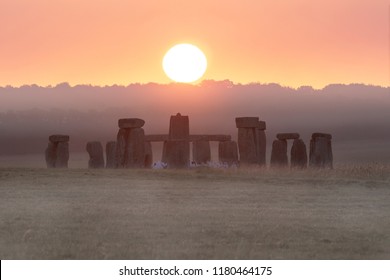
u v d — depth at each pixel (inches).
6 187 2669.8
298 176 3004.4
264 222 1999.3
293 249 1660.9
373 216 2127.2
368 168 3144.7
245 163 3698.3
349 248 1679.4
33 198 2428.6
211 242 1720.0
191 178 2933.1
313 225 1959.9
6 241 1724.9
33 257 1576.0
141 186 2723.9
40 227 1899.6
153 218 2048.5
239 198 2469.2
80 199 2415.1
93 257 1572.3
